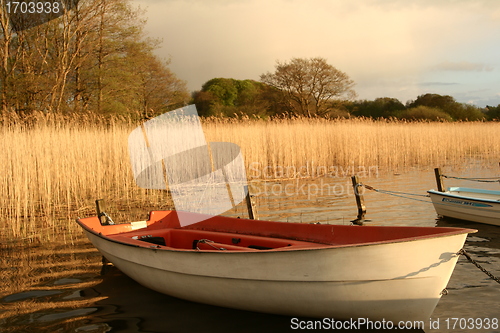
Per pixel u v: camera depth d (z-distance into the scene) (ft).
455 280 16.47
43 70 71.31
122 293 16.40
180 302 15.55
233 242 18.06
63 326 13.66
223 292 14.25
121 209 31.24
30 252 21.57
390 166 52.34
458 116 132.98
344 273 12.43
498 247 20.49
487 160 55.88
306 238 17.03
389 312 12.77
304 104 137.59
